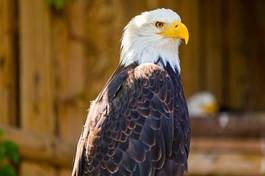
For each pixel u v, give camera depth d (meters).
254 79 19.05
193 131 14.51
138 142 8.60
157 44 9.17
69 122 13.77
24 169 13.31
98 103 8.94
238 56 18.73
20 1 13.55
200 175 13.50
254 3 18.95
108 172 8.55
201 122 14.52
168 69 9.16
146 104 8.73
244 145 13.57
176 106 8.88
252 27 18.98
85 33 13.94
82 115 13.84
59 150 13.36
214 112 17.30
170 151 8.74
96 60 13.99
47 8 13.64
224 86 18.53
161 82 8.88
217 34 18.33
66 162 13.41
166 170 8.73
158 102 8.77
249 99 18.92
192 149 13.62
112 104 8.78
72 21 13.82
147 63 9.09
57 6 13.65
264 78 19.17
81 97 13.84
